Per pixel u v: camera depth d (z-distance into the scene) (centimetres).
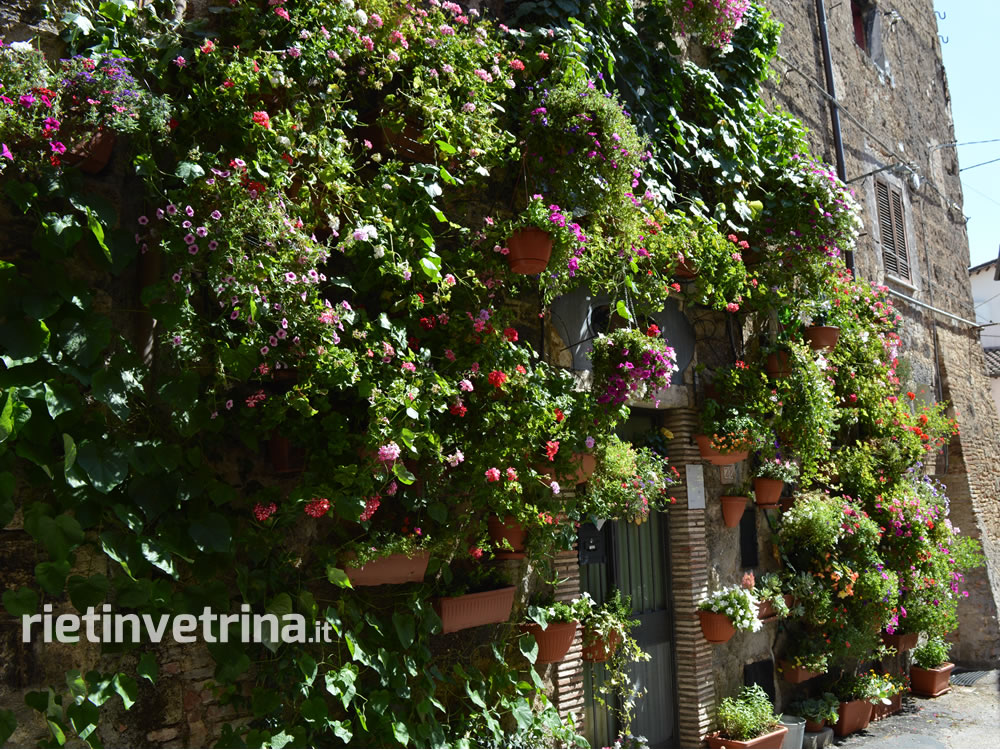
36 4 332
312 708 356
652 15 604
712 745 591
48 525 298
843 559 708
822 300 705
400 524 414
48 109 308
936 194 1183
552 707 462
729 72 675
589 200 476
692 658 596
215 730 347
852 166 956
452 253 438
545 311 493
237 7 380
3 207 316
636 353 480
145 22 362
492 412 413
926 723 755
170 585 327
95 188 340
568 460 446
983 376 1201
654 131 579
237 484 363
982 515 1057
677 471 586
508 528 442
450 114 418
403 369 369
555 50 498
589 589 548
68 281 315
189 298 354
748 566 673
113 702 321
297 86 375
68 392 307
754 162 656
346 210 387
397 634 388
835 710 693
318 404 362
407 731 383
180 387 330
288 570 368
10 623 302
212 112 354
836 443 795
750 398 626
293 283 340
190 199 340
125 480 321
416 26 431
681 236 546
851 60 998
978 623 1003
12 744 296
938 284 1130
